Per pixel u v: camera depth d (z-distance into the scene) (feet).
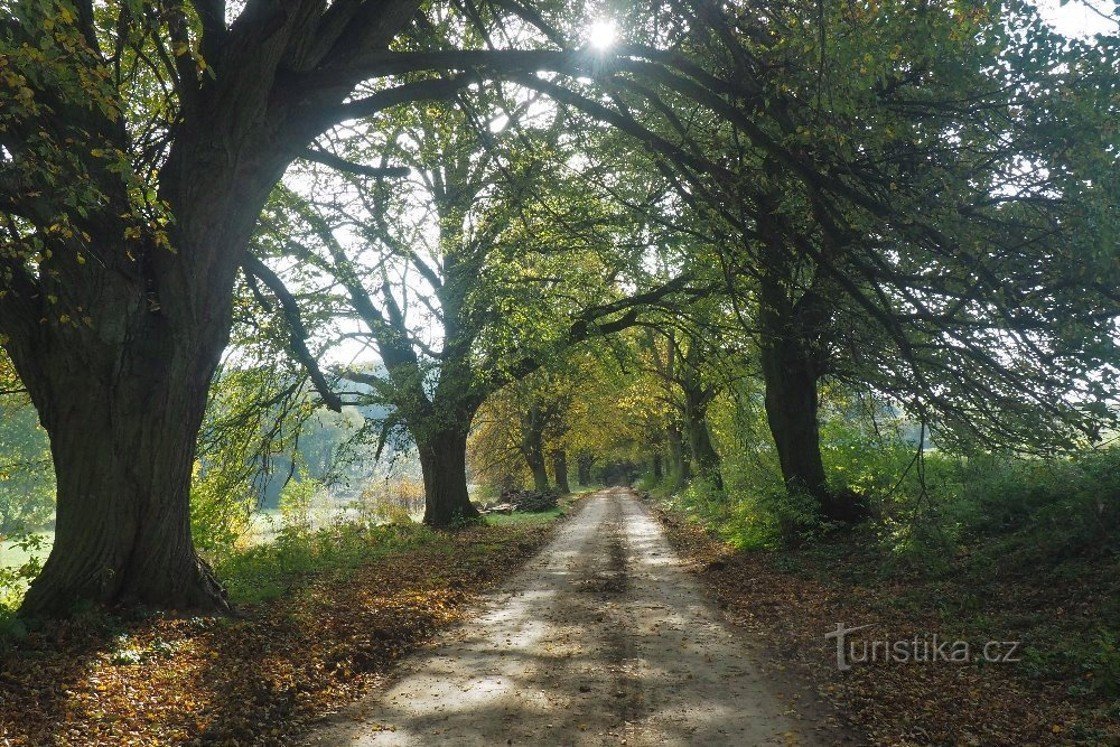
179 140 28.22
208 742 18.24
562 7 35.37
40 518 118.32
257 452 58.65
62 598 26.73
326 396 38.91
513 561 55.93
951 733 18.25
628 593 41.32
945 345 30.07
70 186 21.22
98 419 27.35
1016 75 23.18
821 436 64.08
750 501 57.82
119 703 19.81
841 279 28.50
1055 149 23.22
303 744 18.85
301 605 33.88
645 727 19.69
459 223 67.77
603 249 55.62
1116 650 21.07
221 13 28.25
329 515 72.18
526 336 63.36
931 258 28.09
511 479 187.83
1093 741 16.79
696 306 62.90
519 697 22.41
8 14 19.65
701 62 33.58
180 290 28.12
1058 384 27.73
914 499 43.83
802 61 26.35
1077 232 23.06
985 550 36.14
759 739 18.71
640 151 44.83
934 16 21.97
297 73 27.55
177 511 29.43
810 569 43.75
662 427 138.00
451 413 71.97
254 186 28.94
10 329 26.99
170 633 26.22
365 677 24.85
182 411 29.04
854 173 26.14
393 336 66.54
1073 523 33.83
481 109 39.37
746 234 31.96
